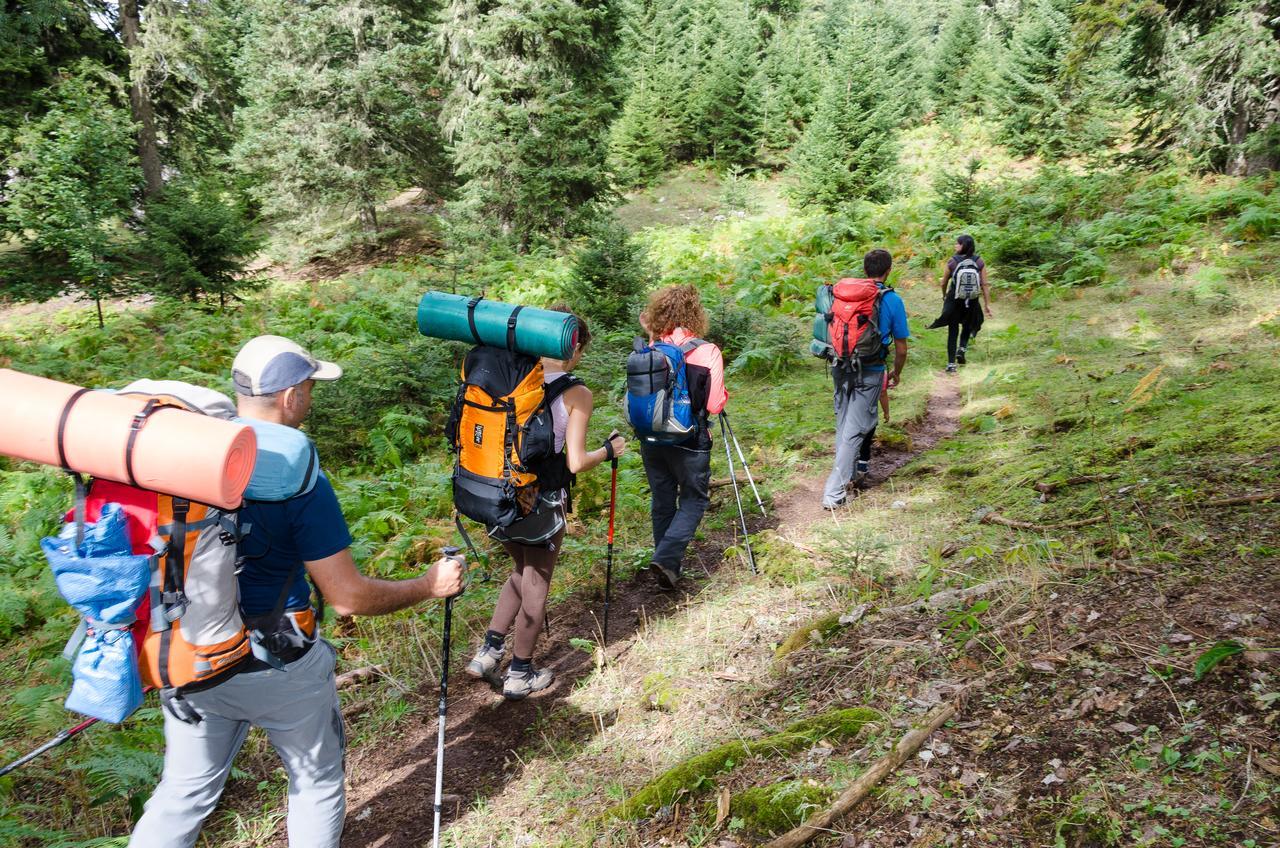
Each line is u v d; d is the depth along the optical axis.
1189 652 2.81
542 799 3.19
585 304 12.02
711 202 27.91
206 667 2.13
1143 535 3.83
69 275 15.94
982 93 29.05
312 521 2.21
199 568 2.08
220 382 9.27
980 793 2.49
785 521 5.80
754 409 8.95
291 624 2.28
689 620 4.44
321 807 2.46
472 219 18.70
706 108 30.42
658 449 4.78
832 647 3.72
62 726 3.63
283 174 20.84
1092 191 16.22
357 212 22.16
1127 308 10.43
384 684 4.21
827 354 5.86
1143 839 2.14
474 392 3.36
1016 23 29.83
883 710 3.08
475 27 19.11
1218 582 3.20
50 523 6.35
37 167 15.15
